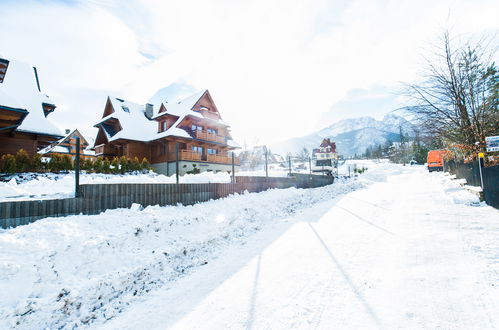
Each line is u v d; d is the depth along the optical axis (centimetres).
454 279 357
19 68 1766
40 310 338
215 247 645
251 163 5891
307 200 1348
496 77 885
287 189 1442
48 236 441
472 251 441
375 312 306
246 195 1122
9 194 684
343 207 1095
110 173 1502
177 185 825
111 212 608
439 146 1379
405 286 356
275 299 364
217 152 2970
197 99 2817
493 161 912
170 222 634
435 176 2330
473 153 992
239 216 850
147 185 730
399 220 743
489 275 353
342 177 3481
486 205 777
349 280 394
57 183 880
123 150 2617
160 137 2336
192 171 2242
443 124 1005
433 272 385
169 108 2753
